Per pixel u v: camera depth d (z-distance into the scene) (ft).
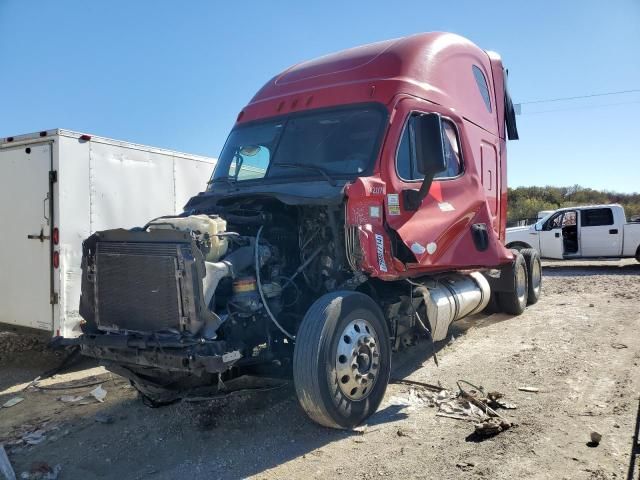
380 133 17.40
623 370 18.39
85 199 24.02
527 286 32.04
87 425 16.07
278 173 18.45
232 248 15.14
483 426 13.60
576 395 16.15
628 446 12.61
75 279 23.47
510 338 24.00
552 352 21.13
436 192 19.33
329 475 12.08
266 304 14.85
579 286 40.68
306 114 19.39
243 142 20.39
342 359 14.29
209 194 19.24
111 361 15.03
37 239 23.53
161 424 15.75
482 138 24.08
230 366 13.46
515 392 16.75
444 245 19.47
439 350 22.41
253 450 13.62
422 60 20.22
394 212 16.96
